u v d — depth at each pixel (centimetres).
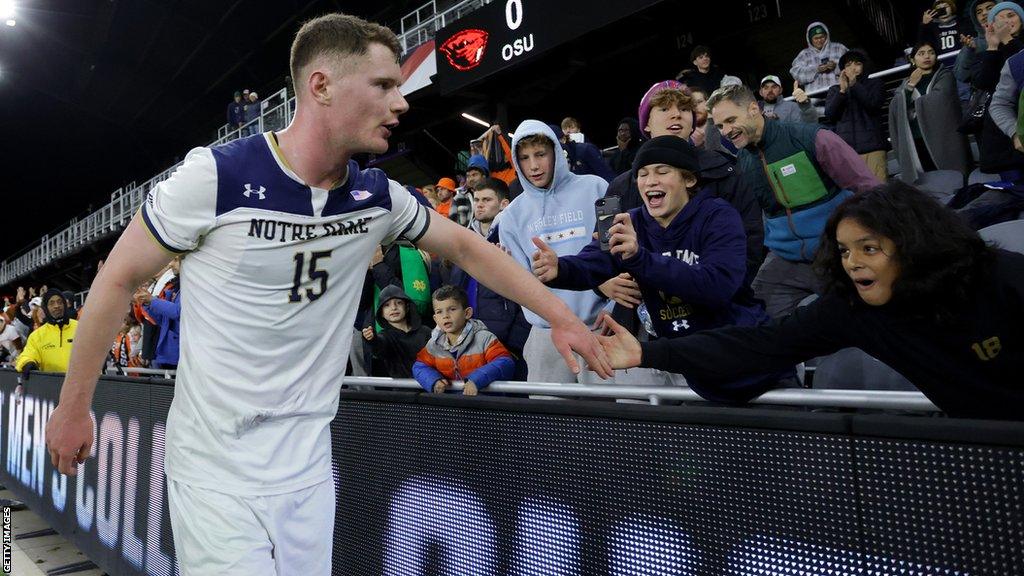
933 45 377
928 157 395
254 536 125
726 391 139
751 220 222
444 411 173
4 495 548
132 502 296
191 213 120
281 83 2145
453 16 892
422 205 144
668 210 190
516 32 711
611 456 135
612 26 763
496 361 209
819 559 106
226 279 124
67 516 374
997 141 292
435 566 176
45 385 418
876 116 384
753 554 114
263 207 122
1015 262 105
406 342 263
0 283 2878
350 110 120
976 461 90
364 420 200
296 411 131
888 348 116
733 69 802
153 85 2398
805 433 108
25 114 2680
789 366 131
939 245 103
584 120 1041
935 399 115
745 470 115
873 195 110
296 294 127
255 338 126
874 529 100
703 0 729
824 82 500
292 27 1894
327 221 127
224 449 126
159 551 268
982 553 90
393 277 327
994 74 313
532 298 143
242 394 126
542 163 259
